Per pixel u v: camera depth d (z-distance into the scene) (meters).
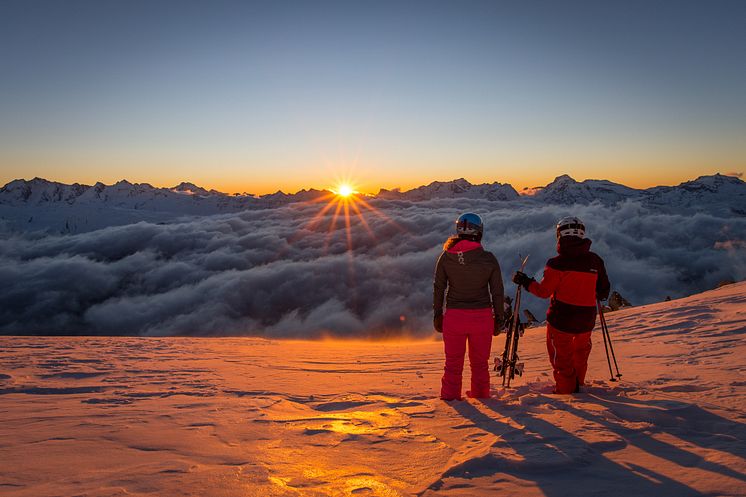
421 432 3.27
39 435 3.13
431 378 6.59
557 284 4.65
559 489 2.20
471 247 4.64
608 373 5.57
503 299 4.66
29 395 4.94
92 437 3.09
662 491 2.13
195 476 2.35
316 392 5.21
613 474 2.36
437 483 2.28
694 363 5.60
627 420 3.29
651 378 4.89
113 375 6.46
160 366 7.59
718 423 3.08
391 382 6.12
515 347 5.10
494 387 5.39
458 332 4.63
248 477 2.34
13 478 2.31
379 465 2.57
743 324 7.88
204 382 5.96
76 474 2.37
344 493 2.17
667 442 2.79
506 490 2.20
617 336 8.70
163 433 3.20
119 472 2.40
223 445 2.93
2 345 10.80
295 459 2.66
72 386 5.46
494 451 2.64
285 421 3.59
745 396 3.75
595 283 4.66
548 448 2.68
